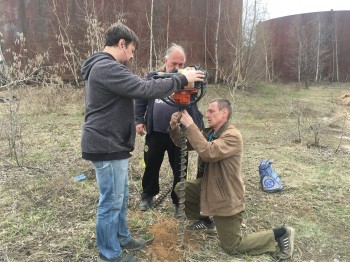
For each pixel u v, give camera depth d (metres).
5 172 4.98
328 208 4.14
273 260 3.04
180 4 16.83
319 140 7.78
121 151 2.53
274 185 4.55
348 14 28.27
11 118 5.80
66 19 15.00
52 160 5.61
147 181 3.81
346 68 28.72
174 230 3.41
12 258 2.93
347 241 3.45
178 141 3.14
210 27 17.84
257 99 14.92
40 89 11.20
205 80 2.78
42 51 15.27
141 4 15.64
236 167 2.97
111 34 2.51
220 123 3.05
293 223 3.77
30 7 15.54
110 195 2.58
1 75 6.16
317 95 18.16
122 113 2.50
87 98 2.50
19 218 3.62
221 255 3.07
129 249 3.03
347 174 5.40
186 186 3.31
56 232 3.36
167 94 2.45
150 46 14.48
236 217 3.02
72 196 4.18
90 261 2.92
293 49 28.14
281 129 9.03
